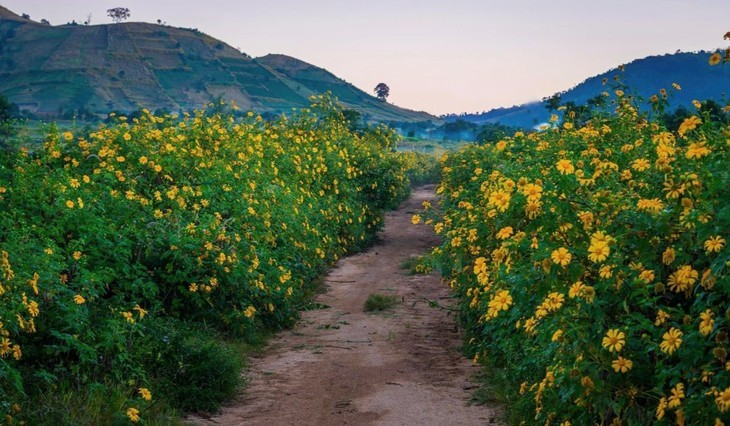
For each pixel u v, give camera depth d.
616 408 4.63
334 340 11.35
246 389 8.64
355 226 21.92
